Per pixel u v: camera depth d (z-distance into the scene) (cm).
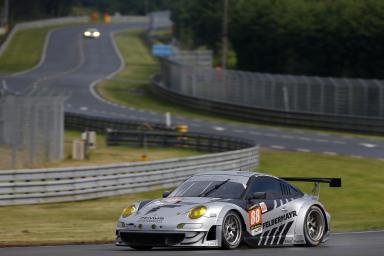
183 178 8288
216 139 11369
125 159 10650
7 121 8575
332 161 10425
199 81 18800
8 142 8775
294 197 3869
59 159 9625
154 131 12362
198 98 17850
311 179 3944
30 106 8825
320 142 12794
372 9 18525
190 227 3400
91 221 6044
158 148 12169
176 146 12062
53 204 7081
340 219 6562
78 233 5059
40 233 5009
